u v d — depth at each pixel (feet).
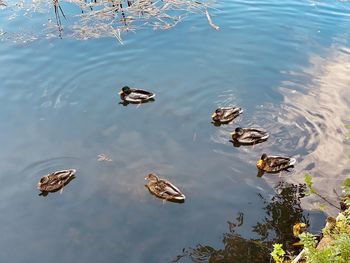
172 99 50.06
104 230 34.83
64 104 49.98
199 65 55.93
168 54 58.49
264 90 50.96
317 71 53.78
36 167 41.32
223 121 46.09
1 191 38.91
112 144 43.80
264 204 36.47
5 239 34.55
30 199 37.99
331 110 46.88
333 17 65.21
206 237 33.91
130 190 38.29
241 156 41.73
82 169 40.81
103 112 48.42
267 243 33.06
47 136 45.19
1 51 60.54
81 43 61.67
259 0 71.26
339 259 22.06
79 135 45.16
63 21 67.77
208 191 38.01
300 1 70.28
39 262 32.71
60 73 55.47
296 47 58.65
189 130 45.47
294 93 50.19
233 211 36.04
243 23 65.00
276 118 46.60
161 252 32.91
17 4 73.97
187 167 40.68
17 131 46.03
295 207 35.83
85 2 73.05
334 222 31.07
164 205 36.70
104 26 65.72
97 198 37.68
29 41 62.64
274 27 63.36
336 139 42.88
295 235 32.30
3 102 50.62
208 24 65.05
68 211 36.65
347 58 55.93
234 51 58.29
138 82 53.06
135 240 33.88
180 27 64.54
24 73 55.72
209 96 50.34
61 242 34.09
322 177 38.58
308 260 23.21
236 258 32.04
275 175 39.29
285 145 42.78
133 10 69.67
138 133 45.14
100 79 54.08
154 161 41.50
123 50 59.67
